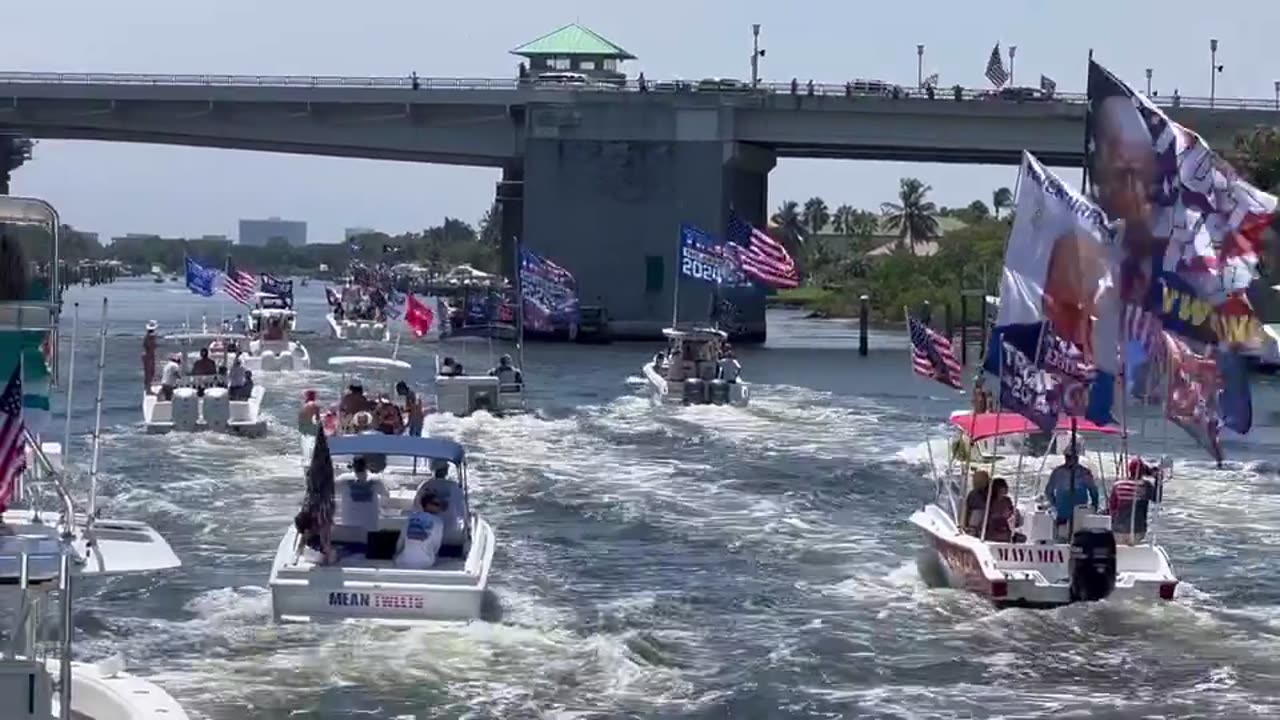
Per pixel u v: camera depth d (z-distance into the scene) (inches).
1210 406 987.3
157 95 3978.8
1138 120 991.6
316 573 901.8
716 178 3924.7
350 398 1582.2
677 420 2075.5
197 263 3061.0
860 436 1973.4
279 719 770.2
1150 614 988.6
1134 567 1021.8
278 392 2316.7
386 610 902.4
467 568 924.0
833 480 1608.0
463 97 3986.2
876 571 1149.1
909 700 839.1
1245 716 818.2
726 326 3048.7
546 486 1514.5
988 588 1002.1
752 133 3912.4
